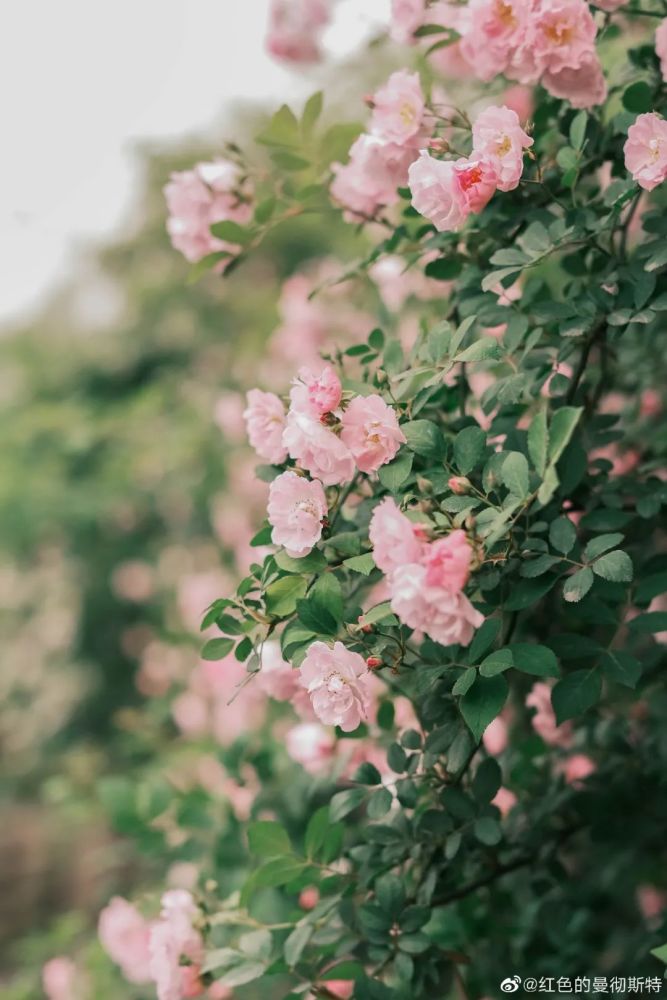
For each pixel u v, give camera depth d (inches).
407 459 54.4
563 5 58.7
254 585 61.2
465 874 71.5
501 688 51.7
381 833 65.4
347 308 145.0
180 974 70.5
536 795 80.4
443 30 69.1
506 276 60.4
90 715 297.0
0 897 191.8
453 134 67.8
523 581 55.8
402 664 57.4
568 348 63.8
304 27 91.9
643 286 59.0
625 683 57.9
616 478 69.3
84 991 112.7
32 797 278.8
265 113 151.0
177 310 275.7
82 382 301.6
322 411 53.7
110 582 287.6
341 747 82.8
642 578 66.6
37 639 304.2
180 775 137.2
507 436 61.4
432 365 58.9
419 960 64.7
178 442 220.2
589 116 65.9
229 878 89.6
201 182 77.4
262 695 109.7
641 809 76.3
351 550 55.9
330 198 77.5
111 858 158.2
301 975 68.9
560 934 77.7
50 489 263.1
